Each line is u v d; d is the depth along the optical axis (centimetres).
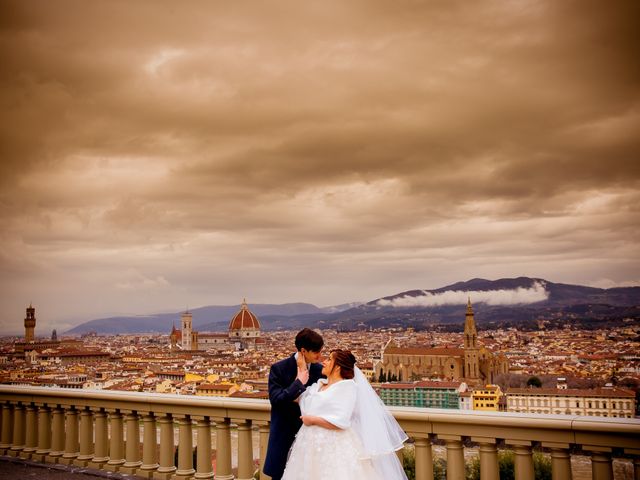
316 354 614
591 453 593
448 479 660
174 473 859
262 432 775
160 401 851
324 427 570
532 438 614
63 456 973
